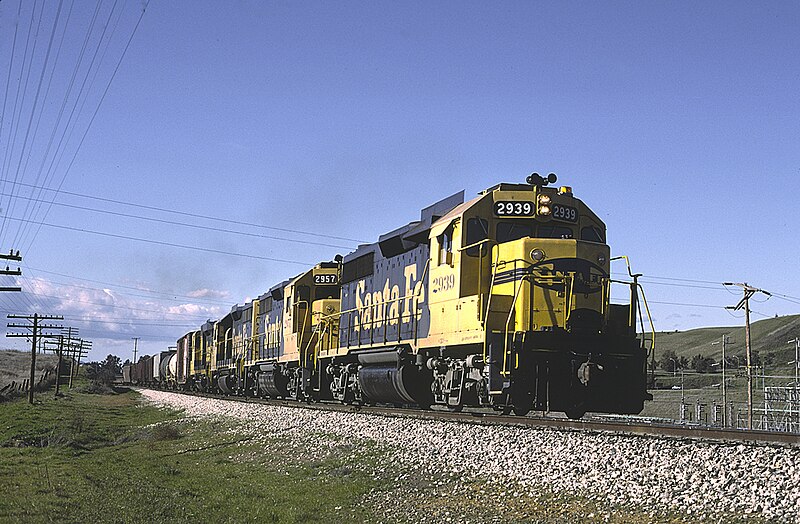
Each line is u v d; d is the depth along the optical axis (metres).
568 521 11.16
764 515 9.66
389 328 23.44
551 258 17.50
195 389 59.06
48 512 14.48
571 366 16.58
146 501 15.60
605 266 17.91
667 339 139.00
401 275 22.86
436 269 20.09
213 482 18.08
